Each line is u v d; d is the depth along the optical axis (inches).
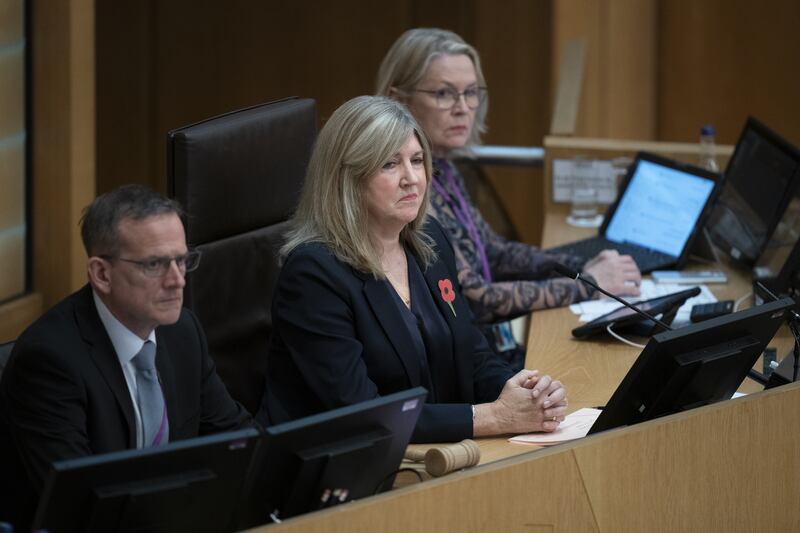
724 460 276.7
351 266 323.0
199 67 941.2
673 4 782.5
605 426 287.6
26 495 283.9
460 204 451.5
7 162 482.0
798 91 773.3
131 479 220.4
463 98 443.2
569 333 399.9
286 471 238.2
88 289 286.2
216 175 341.4
